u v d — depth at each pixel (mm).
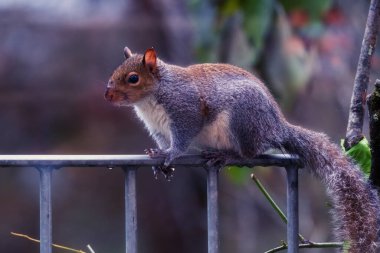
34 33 19172
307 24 9508
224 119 6902
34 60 19078
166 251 20156
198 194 20312
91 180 19328
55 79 19031
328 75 11938
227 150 7012
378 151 5246
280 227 16531
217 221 5180
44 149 19047
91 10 19422
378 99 5102
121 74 7172
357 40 12172
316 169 6113
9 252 19078
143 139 19109
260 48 9062
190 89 7004
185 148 6980
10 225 19094
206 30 9773
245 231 17047
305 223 12953
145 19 18984
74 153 18984
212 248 5133
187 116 6973
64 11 19359
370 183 5508
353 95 5695
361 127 5688
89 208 19125
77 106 19109
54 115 19125
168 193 20203
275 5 9344
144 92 7090
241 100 6852
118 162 4965
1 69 18922
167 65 7223
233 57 9586
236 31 9625
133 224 5016
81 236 18875
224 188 16875
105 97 7207
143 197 20094
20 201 19281
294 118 13227
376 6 5648
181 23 18828
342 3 12094
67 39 19125
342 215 5531
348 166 5711
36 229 19250
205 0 9797
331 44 10953
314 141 6254
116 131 19078
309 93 12125
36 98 19062
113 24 19031
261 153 6789
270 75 9469
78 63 19078
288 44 9438
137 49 19000
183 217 20219
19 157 4918
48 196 4891
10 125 19078
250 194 15633
